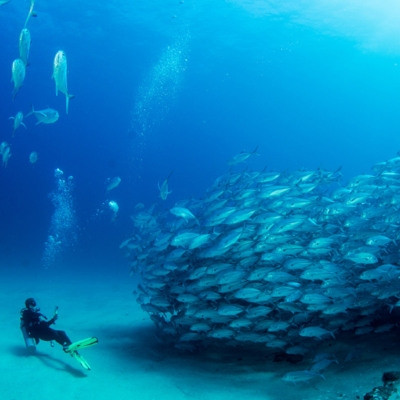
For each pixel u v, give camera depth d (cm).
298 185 757
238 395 522
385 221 629
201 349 708
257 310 555
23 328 661
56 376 575
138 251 838
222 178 888
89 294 1361
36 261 2250
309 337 626
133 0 2650
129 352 717
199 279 607
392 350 544
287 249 568
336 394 469
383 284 541
